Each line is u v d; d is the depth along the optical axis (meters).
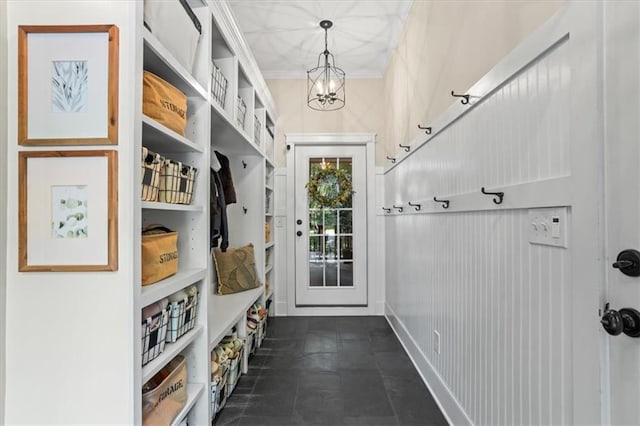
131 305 1.02
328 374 2.26
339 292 3.73
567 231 0.91
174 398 1.31
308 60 3.40
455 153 1.67
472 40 1.51
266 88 2.99
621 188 0.76
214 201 2.13
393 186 3.19
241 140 2.44
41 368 1.01
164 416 1.23
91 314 1.01
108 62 1.02
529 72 1.08
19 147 1.01
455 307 1.67
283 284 3.70
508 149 1.20
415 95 2.42
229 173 2.48
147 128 1.17
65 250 1.01
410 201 2.53
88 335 1.01
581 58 0.85
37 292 1.01
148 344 1.16
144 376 1.08
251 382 2.15
